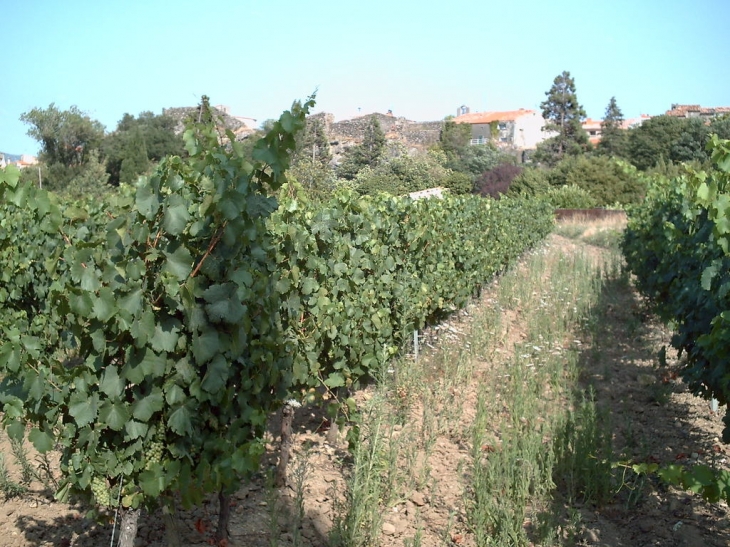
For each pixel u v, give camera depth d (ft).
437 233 28.86
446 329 29.27
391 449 15.38
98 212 22.25
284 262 15.93
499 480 14.69
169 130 204.33
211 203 10.36
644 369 25.91
